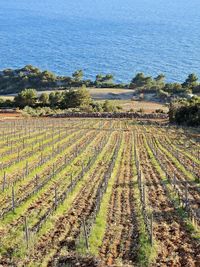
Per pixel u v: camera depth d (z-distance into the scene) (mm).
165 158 50562
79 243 21594
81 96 131750
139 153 53938
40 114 110625
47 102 135500
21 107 133500
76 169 42156
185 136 72125
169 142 64938
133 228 24359
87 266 19141
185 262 19812
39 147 54219
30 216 26266
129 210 28047
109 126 84562
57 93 138375
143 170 42875
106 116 110312
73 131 73125
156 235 23266
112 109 125250
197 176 38906
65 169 41812
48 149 53250
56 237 22938
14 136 62688
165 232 23750
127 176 39656
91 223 24484
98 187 34406
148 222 24438
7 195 31078
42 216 26328
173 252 20938
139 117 110188
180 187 34844
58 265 19359
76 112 113375
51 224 24844
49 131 70750
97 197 30641
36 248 21484
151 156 51469
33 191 31547
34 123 83750
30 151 51094
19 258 20297
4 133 65438
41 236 23047
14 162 43562
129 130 79000
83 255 20125
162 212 27719
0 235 23125
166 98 167500
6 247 21531
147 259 19844
